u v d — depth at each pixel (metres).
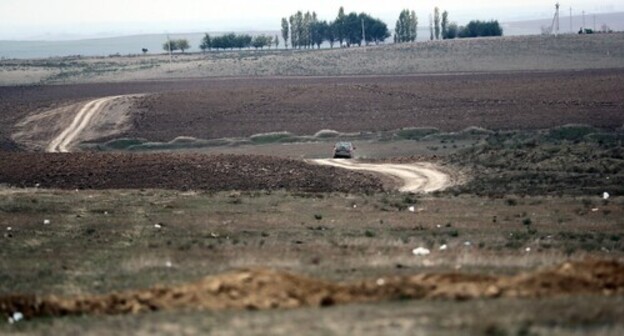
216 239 147.88
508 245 138.38
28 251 136.50
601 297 80.44
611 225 164.25
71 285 107.38
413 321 71.12
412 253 129.25
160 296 91.81
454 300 83.00
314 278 97.06
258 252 133.38
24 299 93.75
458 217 174.00
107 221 166.25
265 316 77.50
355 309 78.62
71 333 77.62
